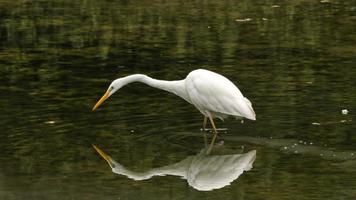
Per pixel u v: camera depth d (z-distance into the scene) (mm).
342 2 27375
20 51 20766
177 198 10820
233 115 13438
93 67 18797
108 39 22109
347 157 12305
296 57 19469
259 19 24438
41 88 16766
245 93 16047
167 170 12062
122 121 14289
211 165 12180
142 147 12961
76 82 17297
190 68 18500
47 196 10914
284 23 23844
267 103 15312
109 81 17344
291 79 17188
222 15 25094
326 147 12766
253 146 12961
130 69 18531
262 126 13945
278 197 10812
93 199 10797
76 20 24812
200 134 13625
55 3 27812
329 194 10883
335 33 22375
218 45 21000
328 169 11859
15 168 12000
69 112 14828
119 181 11547
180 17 24859
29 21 24688
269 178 11570
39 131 13680
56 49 20969
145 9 26297
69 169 11992
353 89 16234
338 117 14297
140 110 15000
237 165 12188
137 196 10805
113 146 12977
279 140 13180
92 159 12414
